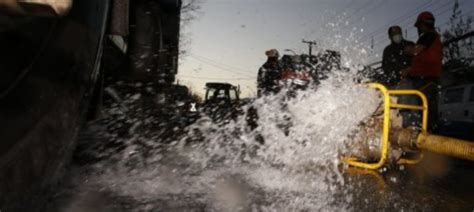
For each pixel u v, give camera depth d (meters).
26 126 1.49
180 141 5.57
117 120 4.70
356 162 4.62
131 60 4.09
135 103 4.85
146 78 4.36
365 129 4.67
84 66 1.96
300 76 7.48
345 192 3.29
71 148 2.03
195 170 3.73
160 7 4.43
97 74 2.33
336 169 4.34
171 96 5.82
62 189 2.16
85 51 1.93
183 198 2.73
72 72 1.84
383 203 2.98
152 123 5.32
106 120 4.52
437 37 6.03
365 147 4.60
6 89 1.37
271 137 5.80
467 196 3.31
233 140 6.02
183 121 7.01
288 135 5.46
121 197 2.62
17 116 1.43
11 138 1.40
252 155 4.85
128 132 4.81
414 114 5.64
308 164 4.47
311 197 3.03
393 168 4.69
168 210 2.46
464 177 4.21
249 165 4.24
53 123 1.71
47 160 1.70
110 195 2.63
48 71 1.63
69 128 1.91
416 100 5.75
